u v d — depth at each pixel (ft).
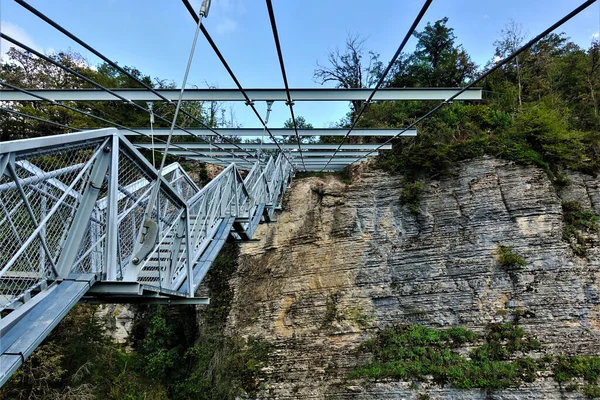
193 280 19.36
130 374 45.03
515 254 38.86
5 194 9.52
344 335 42.50
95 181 11.36
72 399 36.29
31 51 10.47
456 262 40.96
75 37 9.86
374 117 58.44
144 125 55.72
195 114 67.46
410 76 66.95
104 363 44.09
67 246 10.77
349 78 75.00
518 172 41.57
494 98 57.36
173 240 17.07
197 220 19.97
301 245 48.47
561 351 34.94
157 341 48.70
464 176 43.50
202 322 49.88
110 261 11.68
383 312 42.27
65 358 41.14
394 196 45.75
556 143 42.55
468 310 39.04
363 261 44.73
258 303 48.11
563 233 38.65
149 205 12.70
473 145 44.11
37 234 9.54
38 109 49.75
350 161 42.06
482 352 36.29
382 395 37.14
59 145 9.78
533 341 35.55
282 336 44.93
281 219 50.70
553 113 46.03
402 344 39.42
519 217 39.99
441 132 47.34
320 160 41.93
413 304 41.27
